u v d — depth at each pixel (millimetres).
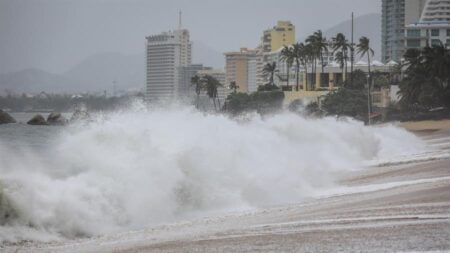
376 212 27875
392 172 46469
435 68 177500
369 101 184625
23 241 23922
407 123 155250
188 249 21656
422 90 177500
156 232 26469
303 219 27516
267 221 27828
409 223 24625
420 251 19922
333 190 38312
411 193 33438
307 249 20781
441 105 177000
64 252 22469
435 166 47844
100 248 23000
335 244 21312
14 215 25453
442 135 106562
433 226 23812
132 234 26156
